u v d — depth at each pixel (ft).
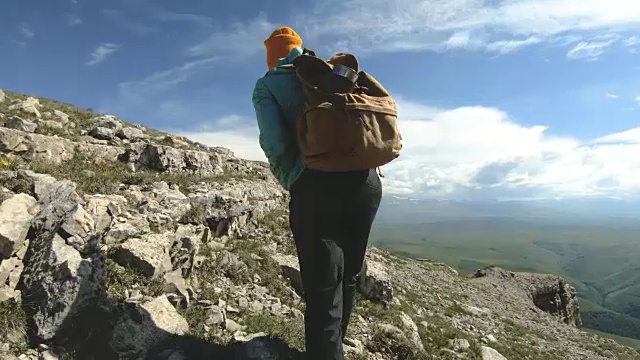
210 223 13.52
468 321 23.15
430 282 33.76
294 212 5.99
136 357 6.50
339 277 5.99
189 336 7.15
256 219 17.58
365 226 6.21
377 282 14.03
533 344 25.05
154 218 10.74
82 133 20.51
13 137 13.37
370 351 9.68
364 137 5.29
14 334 6.00
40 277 6.72
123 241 8.90
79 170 13.89
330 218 5.78
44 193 9.13
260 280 11.27
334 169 5.49
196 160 20.59
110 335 6.61
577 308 69.77
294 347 7.83
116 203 10.55
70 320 6.52
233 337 7.54
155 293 7.95
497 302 39.96
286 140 5.84
